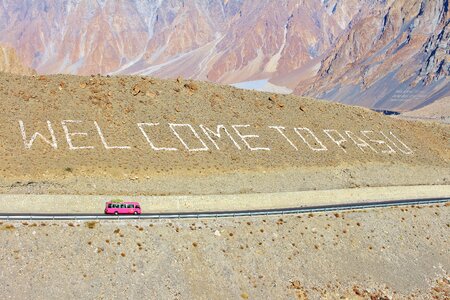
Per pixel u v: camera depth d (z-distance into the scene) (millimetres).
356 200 85750
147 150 85750
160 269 60094
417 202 83750
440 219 81750
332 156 96625
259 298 61062
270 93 109250
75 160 80062
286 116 103375
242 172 86375
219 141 92062
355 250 70938
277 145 95188
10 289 54469
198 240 64312
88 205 70250
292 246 67938
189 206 74000
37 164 77812
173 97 98062
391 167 99438
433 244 76750
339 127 105688
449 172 104625
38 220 61312
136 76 100500
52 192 72500
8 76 92562
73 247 59406
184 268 61094
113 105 92188
